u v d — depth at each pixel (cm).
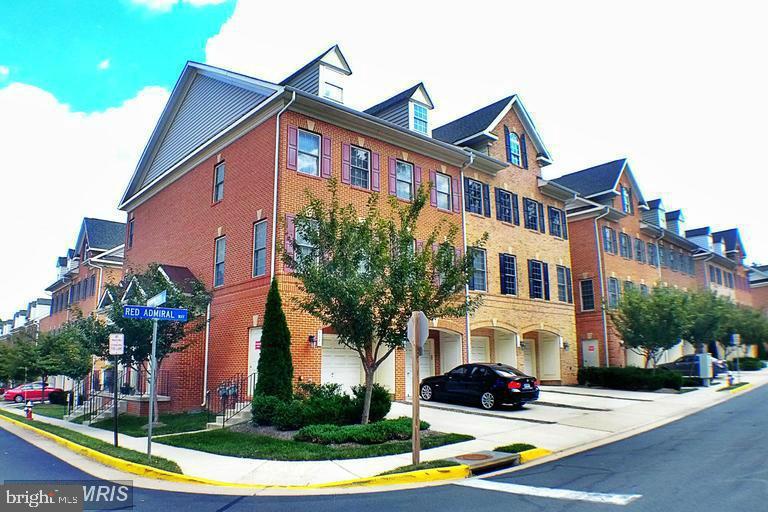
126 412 1983
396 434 1259
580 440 1286
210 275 2048
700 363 2786
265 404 1430
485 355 2562
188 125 2427
